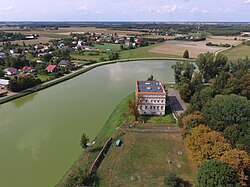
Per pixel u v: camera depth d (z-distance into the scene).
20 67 149.88
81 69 152.50
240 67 123.94
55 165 53.66
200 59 121.12
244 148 47.81
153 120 75.62
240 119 56.03
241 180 40.53
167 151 57.94
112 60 186.25
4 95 99.62
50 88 114.00
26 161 55.12
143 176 49.16
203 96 73.19
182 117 67.12
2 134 67.75
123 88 114.56
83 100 96.81
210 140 47.69
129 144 60.91
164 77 138.38
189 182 47.12
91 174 49.16
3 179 48.91
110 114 82.25
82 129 70.75
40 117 79.50
